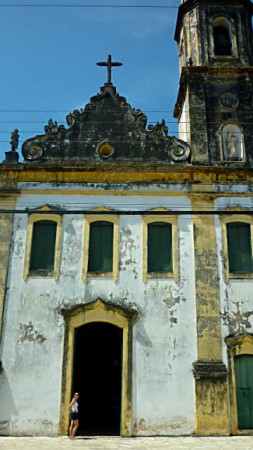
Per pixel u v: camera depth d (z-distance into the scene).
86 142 19.59
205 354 16.62
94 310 17.11
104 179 18.72
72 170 18.69
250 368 16.62
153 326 16.98
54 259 17.80
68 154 19.36
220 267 17.73
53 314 17.09
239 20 22.02
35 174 18.81
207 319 17.03
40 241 18.11
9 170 18.83
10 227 18.16
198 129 19.80
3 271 17.56
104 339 21.02
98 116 20.08
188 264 17.77
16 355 16.61
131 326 16.94
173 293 17.39
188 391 16.28
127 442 14.69
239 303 17.28
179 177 18.77
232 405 16.11
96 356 20.92
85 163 18.77
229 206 18.48
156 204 18.48
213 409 15.96
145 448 13.63
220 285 17.50
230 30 21.91
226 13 22.14
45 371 16.45
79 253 17.86
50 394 16.19
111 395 20.25
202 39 21.58
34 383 16.31
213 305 17.20
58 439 15.20
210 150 19.47
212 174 18.80
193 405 16.11
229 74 20.72
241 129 19.91
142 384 16.34
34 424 15.88
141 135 19.78
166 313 17.14
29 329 16.92
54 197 18.56
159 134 19.73
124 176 18.75
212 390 16.14
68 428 15.84
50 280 17.52
